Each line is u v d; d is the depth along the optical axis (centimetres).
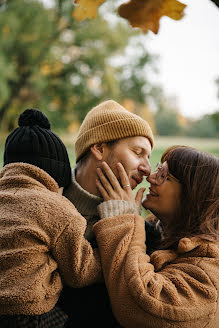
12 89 1573
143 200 149
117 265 122
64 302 133
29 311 108
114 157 146
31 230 113
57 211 118
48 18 1530
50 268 114
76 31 1645
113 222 131
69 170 142
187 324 114
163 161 155
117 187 141
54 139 136
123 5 91
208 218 134
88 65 1727
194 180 137
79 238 116
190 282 120
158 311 114
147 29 92
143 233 132
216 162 141
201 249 128
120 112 149
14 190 124
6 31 1460
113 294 120
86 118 157
